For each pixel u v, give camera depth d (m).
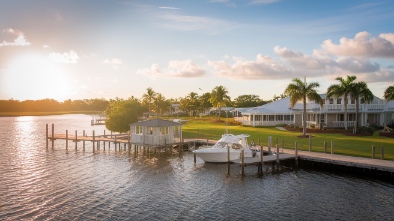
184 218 23.41
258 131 68.00
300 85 57.91
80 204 26.17
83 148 54.53
